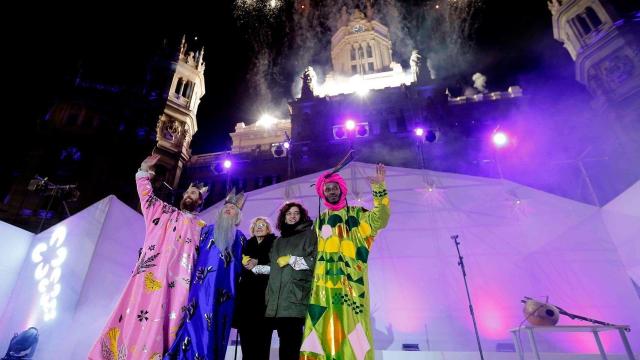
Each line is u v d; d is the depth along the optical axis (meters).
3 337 5.16
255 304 2.81
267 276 2.96
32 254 5.93
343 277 2.50
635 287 6.08
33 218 18.31
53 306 5.17
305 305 2.57
